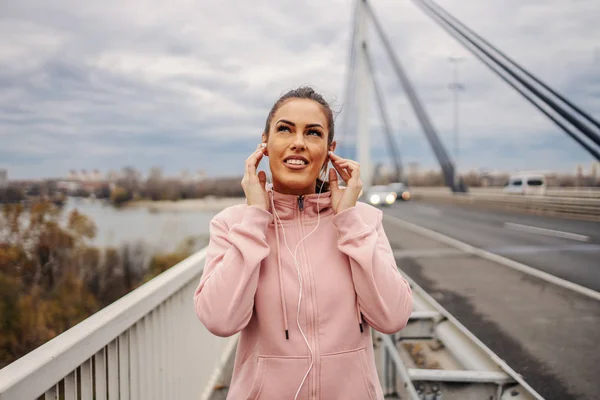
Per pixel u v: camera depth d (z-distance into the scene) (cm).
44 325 4328
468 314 473
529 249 959
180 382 244
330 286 130
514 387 183
